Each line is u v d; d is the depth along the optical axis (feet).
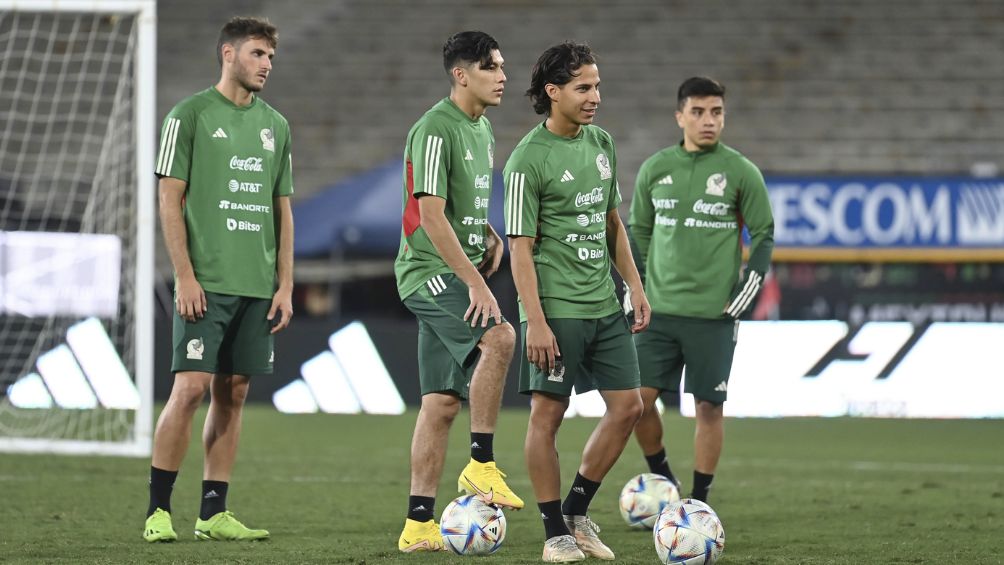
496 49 57.36
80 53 180.34
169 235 59.06
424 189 55.36
